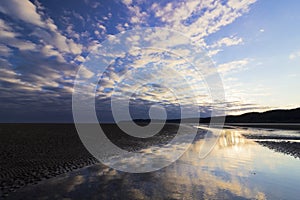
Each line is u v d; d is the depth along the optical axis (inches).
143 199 257.4
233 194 276.5
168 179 341.7
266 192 285.4
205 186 308.0
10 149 570.3
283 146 767.1
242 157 542.3
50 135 933.8
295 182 331.3
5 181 322.0
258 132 1552.7
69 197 263.1
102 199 257.1
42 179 336.8
